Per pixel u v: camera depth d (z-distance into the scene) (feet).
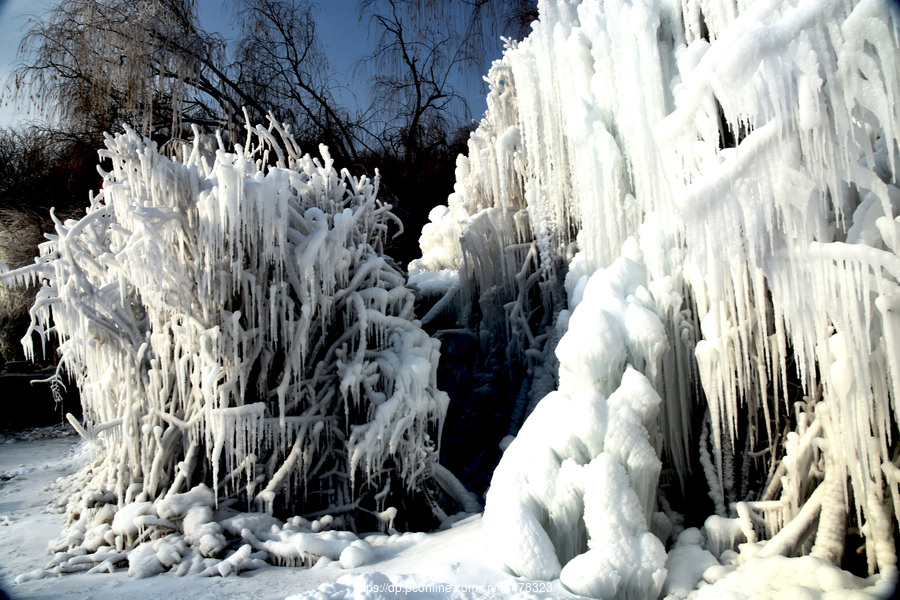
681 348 12.00
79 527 14.26
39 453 29.19
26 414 38.73
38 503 19.04
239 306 14.69
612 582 8.74
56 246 15.12
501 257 22.30
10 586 10.98
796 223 9.00
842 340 9.01
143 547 12.14
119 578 11.19
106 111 44.11
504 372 22.27
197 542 12.16
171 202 13.33
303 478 14.57
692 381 12.39
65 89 43.68
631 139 14.03
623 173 15.08
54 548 13.58
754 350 11.23
